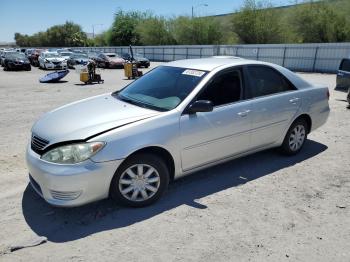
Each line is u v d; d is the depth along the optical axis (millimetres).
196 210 3846
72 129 3639
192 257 3051
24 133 7055
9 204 3957
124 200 3758
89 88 15805
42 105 10656
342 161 5414
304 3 42375
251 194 4254
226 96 4438
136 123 3699
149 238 3320
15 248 3145
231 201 4066
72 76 22828
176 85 4383
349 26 39844
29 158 3676
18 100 11727
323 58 29750
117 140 3533
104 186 3555
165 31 63906
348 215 3816
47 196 3498
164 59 48219
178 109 3992
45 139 3631
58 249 3152
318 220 3695
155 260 3006
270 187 4453
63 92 14180
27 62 28109
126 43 70875
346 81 13469
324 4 41344
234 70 4594
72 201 3453
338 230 3518
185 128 3967
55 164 3404
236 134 4500
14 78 21078
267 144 5043
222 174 4820
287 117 5137
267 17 47125
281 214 3795
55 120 3947
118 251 3125
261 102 4738
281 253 3129
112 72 27609
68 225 3535
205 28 56406
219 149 4387
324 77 24203
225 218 3689
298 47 31516
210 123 4172
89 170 3406
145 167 3811
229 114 4359
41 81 18188
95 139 3465
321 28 40656
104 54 32844
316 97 5570
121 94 4734
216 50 39938
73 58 31188
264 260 3029
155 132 3748
